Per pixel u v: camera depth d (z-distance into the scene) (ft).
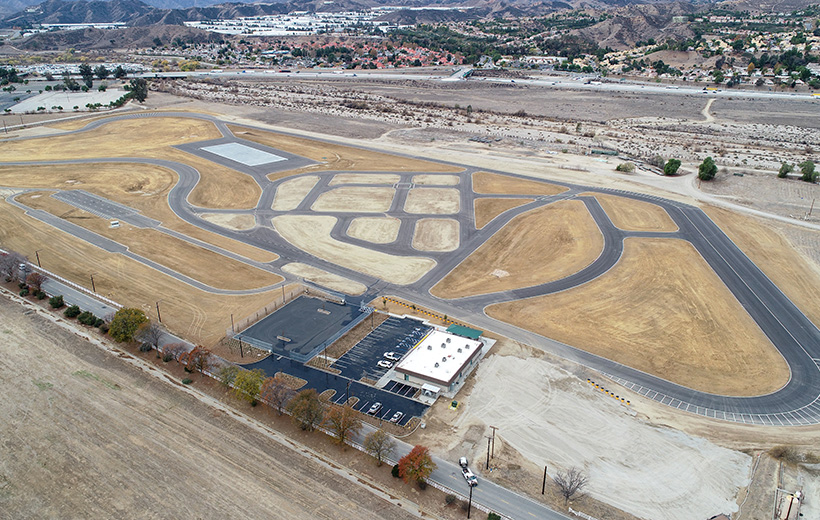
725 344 310.45
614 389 274.36
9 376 271.69
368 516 200.64
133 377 276.62
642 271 387.75
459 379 278.67
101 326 313.32
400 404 263.29
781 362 296.10
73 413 248.73
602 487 216.54
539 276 385.09
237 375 259.39
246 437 239.09
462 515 202.80
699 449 237.25
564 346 308.19
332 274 389.19
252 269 395.14
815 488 216.54
